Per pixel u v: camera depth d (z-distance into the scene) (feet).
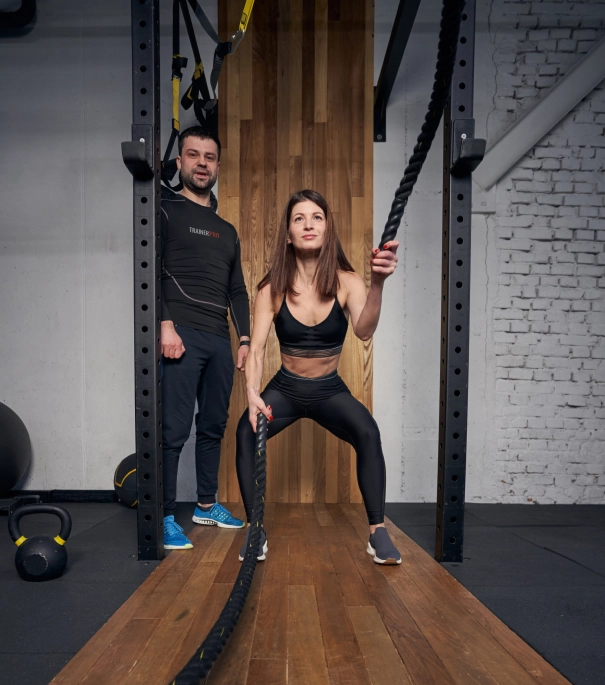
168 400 7.52
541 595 5.35
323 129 10.82
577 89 10.73
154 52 6.41
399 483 10.61
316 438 10.48
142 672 3.76
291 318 6.55
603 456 10.70
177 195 8.34
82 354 10.78
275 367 10.68
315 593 5.26
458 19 3.59
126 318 10.80
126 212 10.87
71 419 10.75
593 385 10.80
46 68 11.03
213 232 8.22
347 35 10.89
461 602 5.09
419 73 10.95
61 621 4.67
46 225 10.91
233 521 8.22
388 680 3.66
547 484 10.68
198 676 2.96
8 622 4.66
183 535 7.10
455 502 6.40
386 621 4.62
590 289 10.88
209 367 8.16
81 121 10.98
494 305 10.83
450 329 6.38
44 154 10.96
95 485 10.69
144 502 6.45
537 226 10.89
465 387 6.39
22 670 3.82
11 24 10.94
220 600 5.09
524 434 10.75
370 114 10.82
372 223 10.75
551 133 10.95
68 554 6.73
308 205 6.47
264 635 4.33
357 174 10.77
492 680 3.68
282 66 10.87
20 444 9.75
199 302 7.91
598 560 6.63
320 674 3.73
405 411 10.66
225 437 10.49
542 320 10.85
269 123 10.83
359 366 10.58
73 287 10.84
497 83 10.93
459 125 6.24
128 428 10.71
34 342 10.82
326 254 6.49
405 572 5.96
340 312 6.63
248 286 10.74
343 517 8.93
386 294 10.75
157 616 4.71
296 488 10.44
